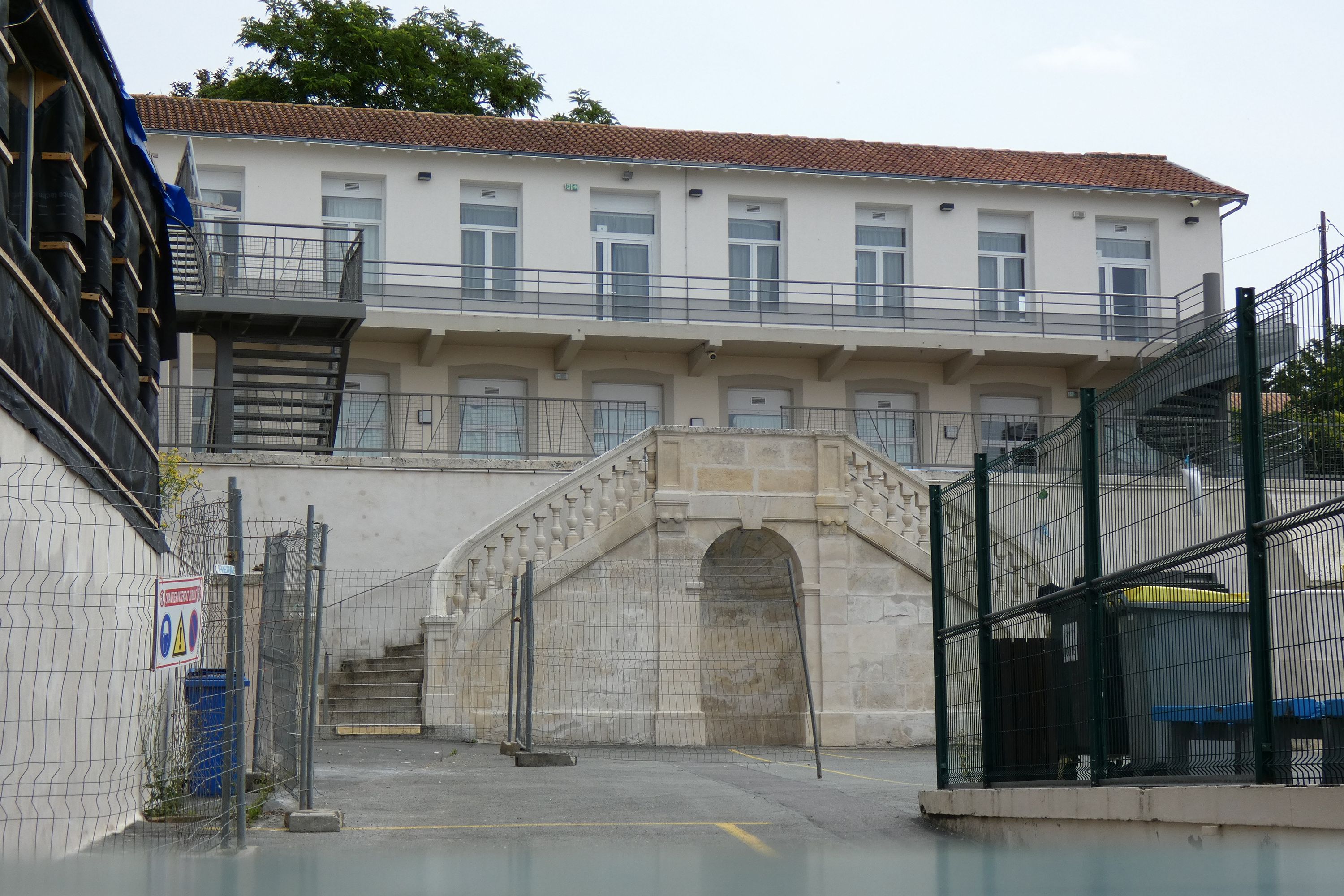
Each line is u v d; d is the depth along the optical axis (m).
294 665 11.36
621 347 32.34
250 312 24.02
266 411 27.42
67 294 8.80
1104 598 8.74
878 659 21.28
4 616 7.14
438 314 30.62
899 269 34.56
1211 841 7.20
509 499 24.11
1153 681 8.09
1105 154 37.66
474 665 19.14
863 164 34.50
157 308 13.27
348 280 25.27
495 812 11.17
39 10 8.12
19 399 7.40
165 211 12.77
